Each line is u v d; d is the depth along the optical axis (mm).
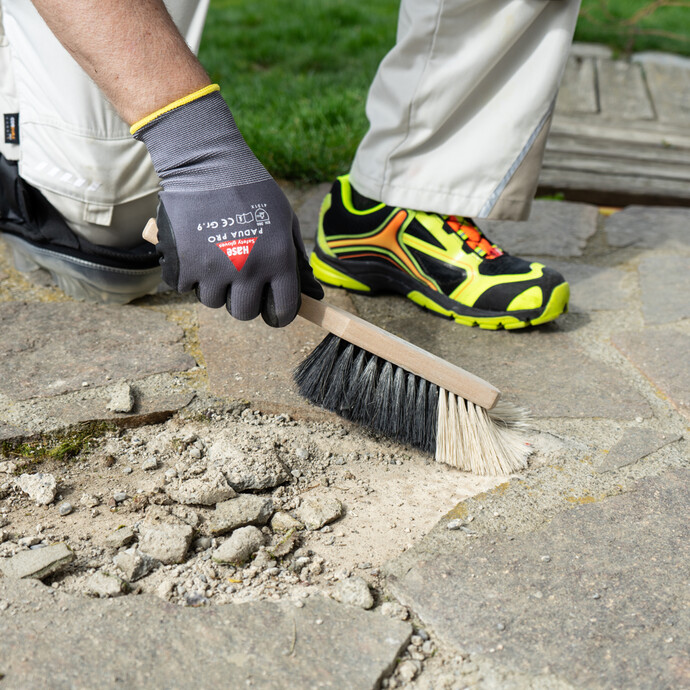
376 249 2008
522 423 1496
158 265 1840
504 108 1793
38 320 1772
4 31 1668
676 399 1625
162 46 1146
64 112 1626
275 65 4547
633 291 2158
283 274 1265
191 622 1009
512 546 1185
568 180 3139
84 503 1251
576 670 966
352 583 1086
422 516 1267
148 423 1458
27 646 954
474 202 1873
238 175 1224
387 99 1854
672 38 5645
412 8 1727
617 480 1363
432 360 1389
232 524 1191
